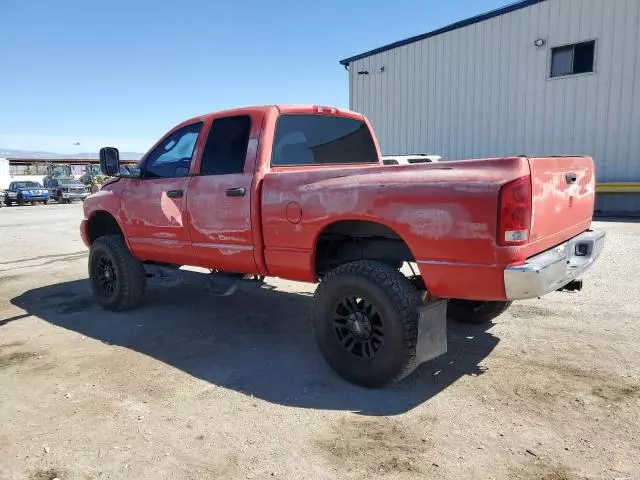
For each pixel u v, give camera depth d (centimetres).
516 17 1541
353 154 524
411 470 263
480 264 303
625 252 791
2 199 3262
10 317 567
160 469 270
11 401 353
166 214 492
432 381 370
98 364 419
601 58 1396
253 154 422
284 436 300
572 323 482
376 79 1948
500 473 258
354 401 344
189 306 590
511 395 343
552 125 1507
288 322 523
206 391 363
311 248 381
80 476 265
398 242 383
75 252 1039
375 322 351
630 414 312
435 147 1791
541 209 314
